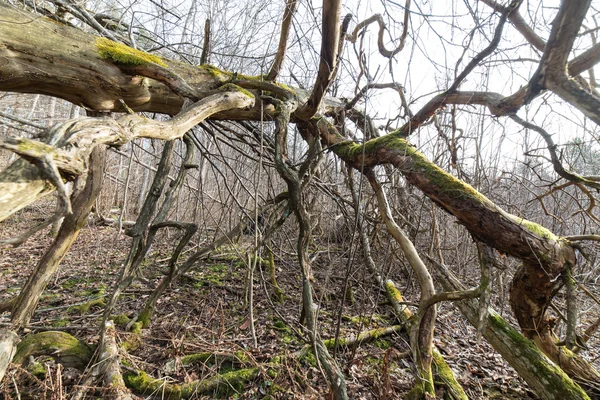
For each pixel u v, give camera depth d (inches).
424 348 118.5
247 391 114.5
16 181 40.1
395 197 170.2
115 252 275.6
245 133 188.5
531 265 100.4
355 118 193.5
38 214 366.3
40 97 443.8
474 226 102.8
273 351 137.9
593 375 116.3
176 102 128.3
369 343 152.5
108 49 105.3
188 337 145.6
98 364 106.2
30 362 108.3
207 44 147.1
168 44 169.3
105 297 184.7
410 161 116.8
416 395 111.1
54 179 40.6
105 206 337.4
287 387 111.8
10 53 91.1
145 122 68.6
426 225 209.5
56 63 97.4
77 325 149.1
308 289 105.7
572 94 81.9
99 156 106.9
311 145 159.8
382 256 185.5
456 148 150.7
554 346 121.0
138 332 142.9
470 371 143.5
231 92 101.6
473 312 130.3
